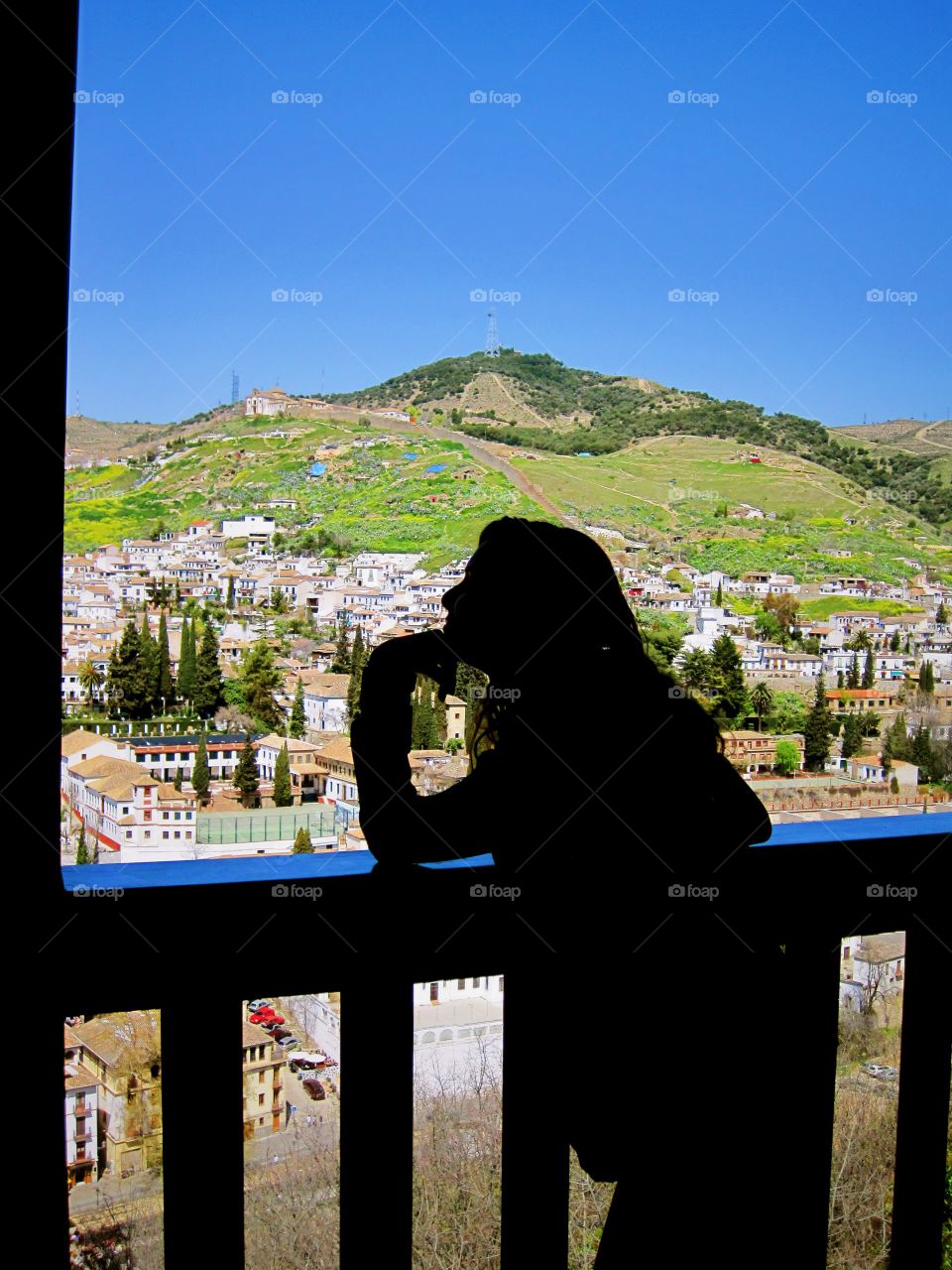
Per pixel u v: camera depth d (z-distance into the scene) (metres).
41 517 1.08
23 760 1.09
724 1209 1.19
